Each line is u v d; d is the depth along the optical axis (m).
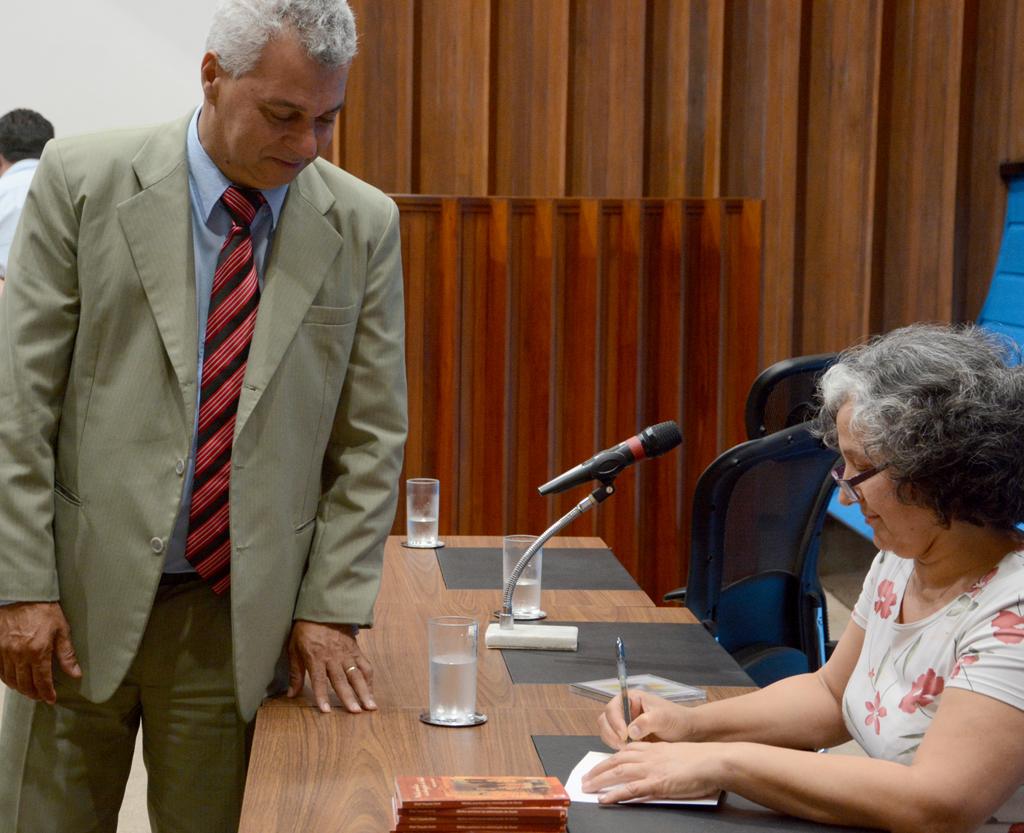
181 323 1.98
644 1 5.21
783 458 2.81
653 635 2.50
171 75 5.93
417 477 5.00
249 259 2.02
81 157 2.00
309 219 2.05
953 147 5.29
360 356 2.16
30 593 1.98
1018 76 5.24
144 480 1.99
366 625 2.10
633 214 4.98
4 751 2.16
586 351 5.00
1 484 1.97
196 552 2.03
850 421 1.62
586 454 5.04
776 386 3.41
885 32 5.39
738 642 2.95
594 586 2.86
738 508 2.82
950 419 1.56
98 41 5.87
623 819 1.63
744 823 1.62
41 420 1.99
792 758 1.64
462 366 4.97
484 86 5.22
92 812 2.15
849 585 5.66
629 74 5.27
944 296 5.39
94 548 2.00
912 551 1.66
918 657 1.68
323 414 2.11
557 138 5.28
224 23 1.84
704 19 5.31
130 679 2.09
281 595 2.06
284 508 2.06
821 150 5.48
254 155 1.90
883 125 5.45
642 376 5.11
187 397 1.98
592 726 1.99
